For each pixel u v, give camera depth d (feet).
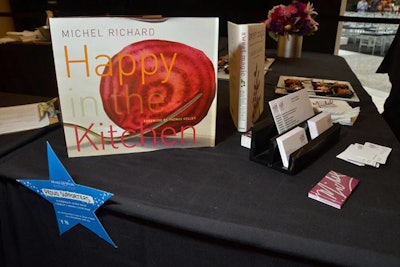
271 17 6.22
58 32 2.02
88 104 2.21
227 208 1.77
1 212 2.40
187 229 1.75
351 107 3.28
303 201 1.83
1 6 12.10
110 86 2.19
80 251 2.30
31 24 12.10
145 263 2.17
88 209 1.99
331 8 8.55
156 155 2.38
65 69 2.10
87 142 2.30
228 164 2.25
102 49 2.10
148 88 2.24
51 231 2.31
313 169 2.18
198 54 2.22
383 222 1.67
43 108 3.19
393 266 1.45
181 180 2.04
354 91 3.99
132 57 2.14
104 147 2.34
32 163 2.23
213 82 2.33
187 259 2.04
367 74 7.62
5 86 7.87
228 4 10.03
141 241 2.08
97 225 2.06
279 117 2.34
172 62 2.21
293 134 2.19
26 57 7.42
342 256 1.51
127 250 2.16
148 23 2.09
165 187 1.97
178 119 2.38
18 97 3.72
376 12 8.05
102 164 2.24
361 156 2.32
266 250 1.72
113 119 2.27
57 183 1.98
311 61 6.08
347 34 8.63
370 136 2.71
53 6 11.55
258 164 2.25
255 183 2.01
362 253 1.49
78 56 2.09
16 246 2.53
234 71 2.67
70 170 2.15
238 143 2.58
